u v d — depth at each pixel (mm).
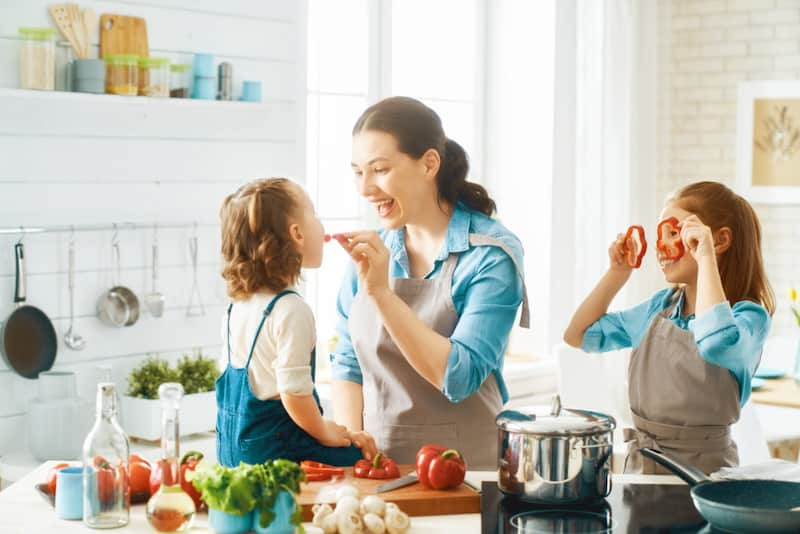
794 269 6074
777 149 6070
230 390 2393
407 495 2098
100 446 1996
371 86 4926
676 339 2518
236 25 4020
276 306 2330
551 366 5348
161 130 3830
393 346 2494
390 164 2367
